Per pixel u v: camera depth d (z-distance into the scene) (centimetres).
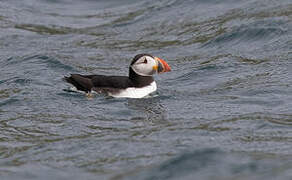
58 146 1000
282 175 765
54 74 1612
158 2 2516
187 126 1098
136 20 2334
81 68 1708
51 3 2661
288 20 1920
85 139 1038
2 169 880
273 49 1720
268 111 1184
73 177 833
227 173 792
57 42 2083
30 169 876
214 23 2075
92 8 2617
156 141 997
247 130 1048
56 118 1199
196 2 2369
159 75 1620
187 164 839
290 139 982
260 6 2144
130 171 840
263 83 1414
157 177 803
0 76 1597
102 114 1228
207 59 1730
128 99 1341
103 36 2169
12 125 1156
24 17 2412
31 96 1370
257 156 871
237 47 1808
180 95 1384
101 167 873
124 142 999
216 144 959
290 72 1482
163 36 2069
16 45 2009
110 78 1386
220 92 1387
